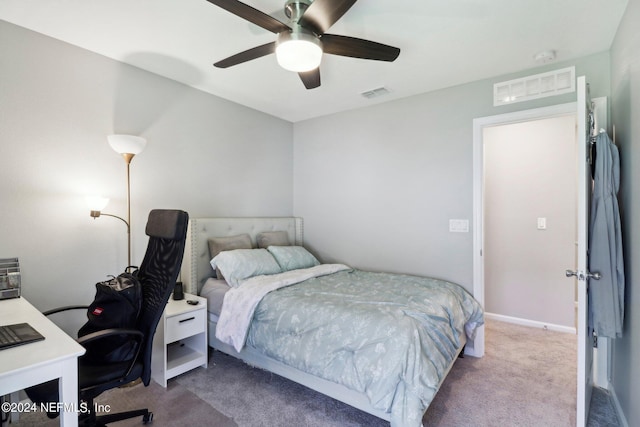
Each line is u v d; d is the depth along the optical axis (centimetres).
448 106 301
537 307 367
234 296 245
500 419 195
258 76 280
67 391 118
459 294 268
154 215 192
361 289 249
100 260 246
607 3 180
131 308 165
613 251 178
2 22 202
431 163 311
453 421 193
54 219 224
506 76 273
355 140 363
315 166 398
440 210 306
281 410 204
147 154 273
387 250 340
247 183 360
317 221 397
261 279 263
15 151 208
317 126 396
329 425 189
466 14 192
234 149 345
